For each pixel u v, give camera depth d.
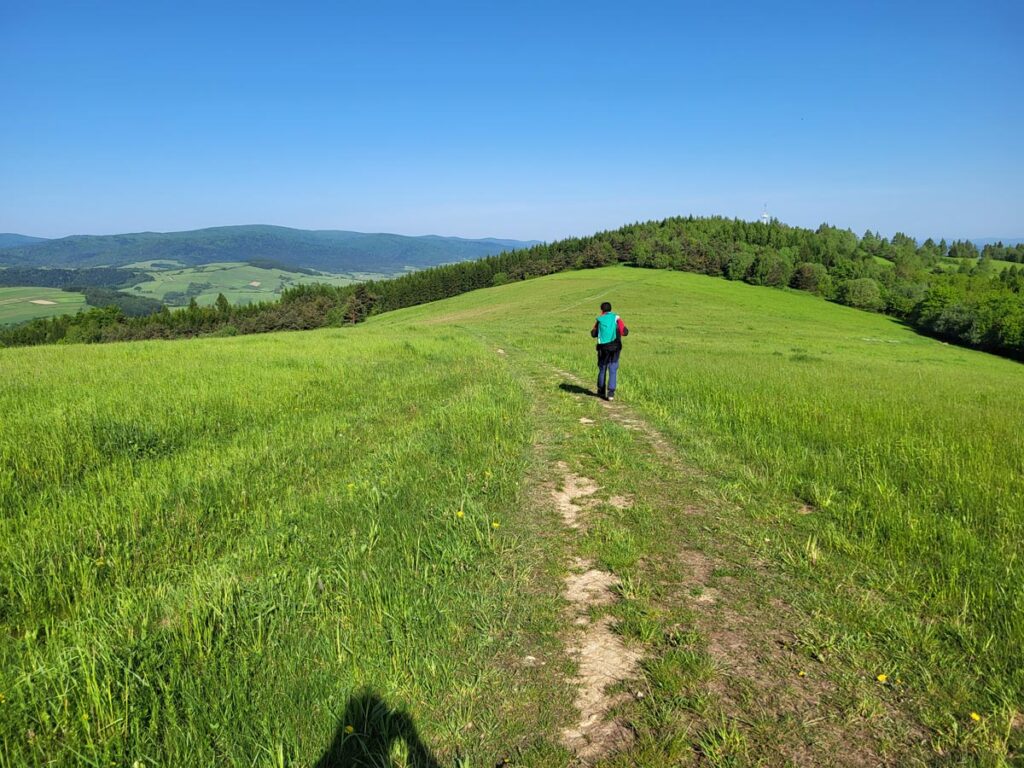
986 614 3.60
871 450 7.29
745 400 10.95
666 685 2.99
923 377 19.47
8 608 3.78
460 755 2.56
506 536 4.91
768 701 2.89
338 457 7.42
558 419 9.77
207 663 3.06
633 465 7.04
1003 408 11.89
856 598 3.88
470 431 8.44
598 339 11.88
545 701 2.92
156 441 8.02
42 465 6.64
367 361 17.73
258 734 2.64
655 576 4.23
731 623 3.60
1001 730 2.67
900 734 2.67
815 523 5.23
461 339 27.59
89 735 2.58
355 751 2.58
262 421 9.50
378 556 4.47
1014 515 5.11
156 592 3.87
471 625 3.58
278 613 3.58
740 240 140.12
